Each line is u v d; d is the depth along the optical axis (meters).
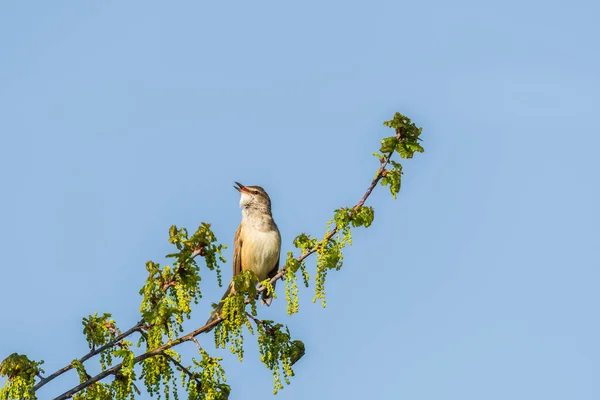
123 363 10.47
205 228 11.30
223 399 10.70
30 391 10.23
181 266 11.05
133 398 10.62
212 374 10.68
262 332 11.34
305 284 11.71
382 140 12.30
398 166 12.27
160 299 10.88
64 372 10.60
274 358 11.29
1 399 10.04
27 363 10.38
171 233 11.36
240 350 10.96
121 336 10.96
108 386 10.74
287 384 11.24
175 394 10.68
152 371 10.70
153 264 11.00
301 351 11.45
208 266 11.33
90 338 11.02
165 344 10.83
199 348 10.88
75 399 10.57
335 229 11.88
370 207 12.05
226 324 11.06
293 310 11.31
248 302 11.48
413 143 12.31
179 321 10.82
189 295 10.93
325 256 11.62
